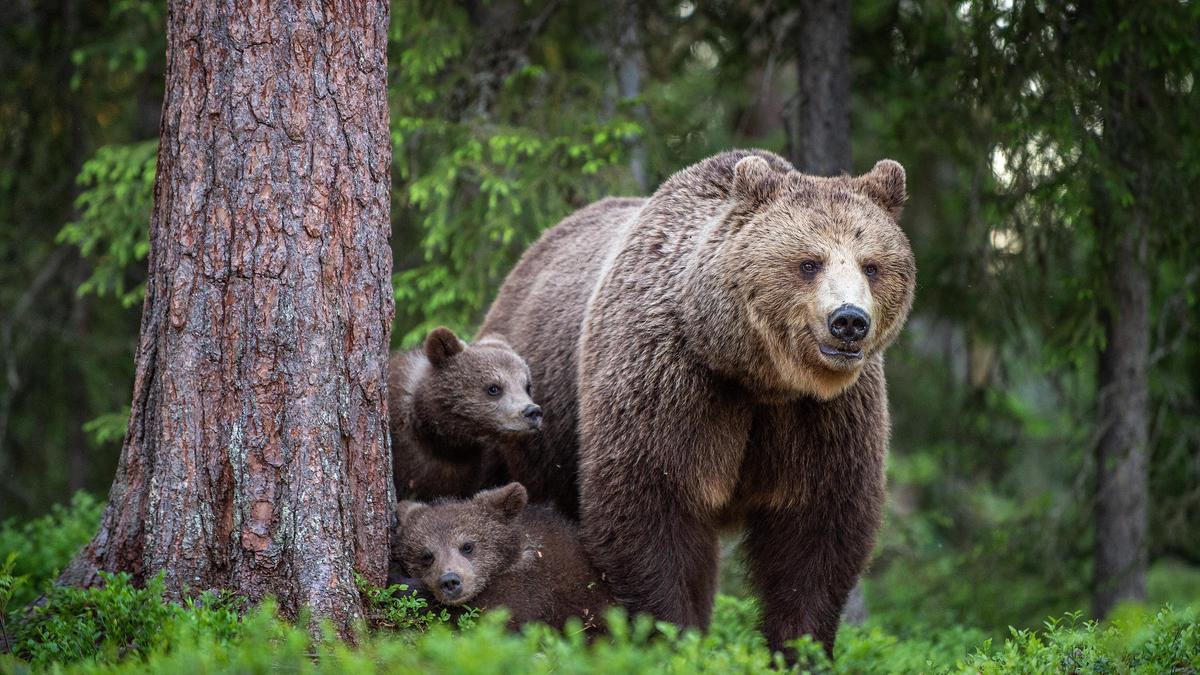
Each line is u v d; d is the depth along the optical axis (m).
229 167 8.93
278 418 8.95
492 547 10.12
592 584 10.32
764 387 9.61
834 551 10.25
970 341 19.45
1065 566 18.95
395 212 17.97
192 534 8.91
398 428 11.66
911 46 17.92
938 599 19.22
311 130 9.05
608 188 16.97
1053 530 18.11
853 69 19.22
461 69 17.77
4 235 20.94
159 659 7.12
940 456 22.14
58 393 22.64
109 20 18.83
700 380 9.84
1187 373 19.45
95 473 23.08
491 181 16.00
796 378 9.34
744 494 10.45
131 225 17.03
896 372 23.17
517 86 17.78
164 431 9.02
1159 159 15.98
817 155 16.70
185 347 8.95
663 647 7.25
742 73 19.39
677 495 9.96
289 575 8.89
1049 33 15.67
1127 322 17.06
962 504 23.80
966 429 21.00
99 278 17.27
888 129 18.92
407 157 17.53
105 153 17.20
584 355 10.80
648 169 18.03
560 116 17.33
